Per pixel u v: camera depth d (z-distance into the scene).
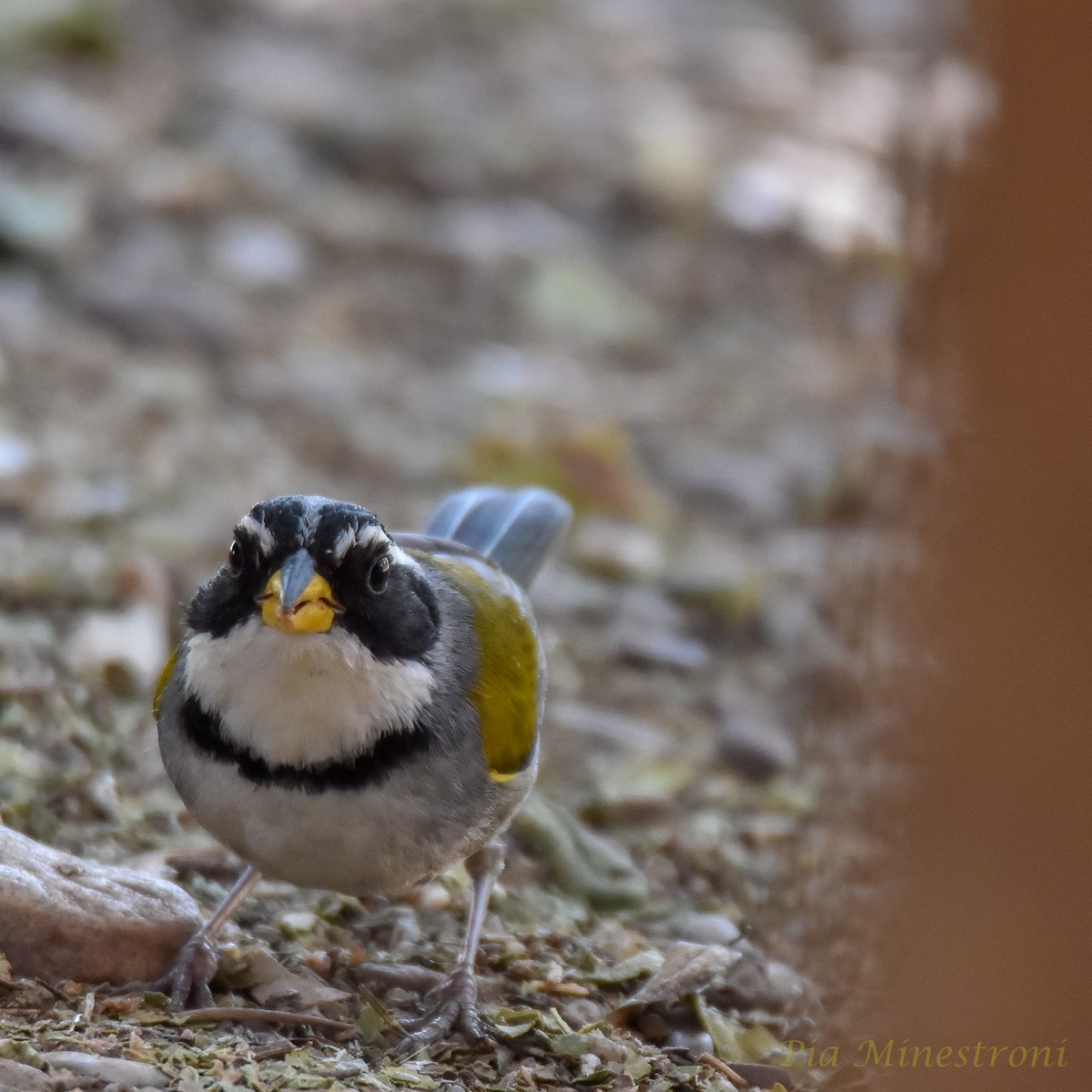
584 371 20.00
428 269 21.16
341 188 22.50
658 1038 9.08
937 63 22.78
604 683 13.99
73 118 21.77
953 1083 6.58
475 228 22.03
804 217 22.53
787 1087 8.64
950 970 6.58
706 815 12.07
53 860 8.72
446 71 25.77
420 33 26.77
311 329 19.47
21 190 20.16
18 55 23.23
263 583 7.84
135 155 21.70
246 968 8.80
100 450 16.08
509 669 8.69
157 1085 7.42
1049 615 6.45
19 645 12.17
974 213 7.18
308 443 17.28
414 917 9.98
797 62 28.12
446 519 10.84
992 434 6.61
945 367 8.30
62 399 16.89
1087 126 6.60
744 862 11.41
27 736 11.15
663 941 10.32
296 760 7.92
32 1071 7.29
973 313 7.00
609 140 24.48
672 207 23.25
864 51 28.88
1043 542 6.49
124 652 12.41
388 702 8.00
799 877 10.87
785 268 22.14
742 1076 8.67
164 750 8.36
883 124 23.28
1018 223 6.66
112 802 10.67
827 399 19.55
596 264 22.11
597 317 20.86
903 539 9.53
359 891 8.52
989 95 7.15
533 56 26.78
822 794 11.61
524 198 23.08
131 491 15.34
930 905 6.64
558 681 13.89
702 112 25.89
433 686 8.23
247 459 16.64
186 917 8.73
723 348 20.72
